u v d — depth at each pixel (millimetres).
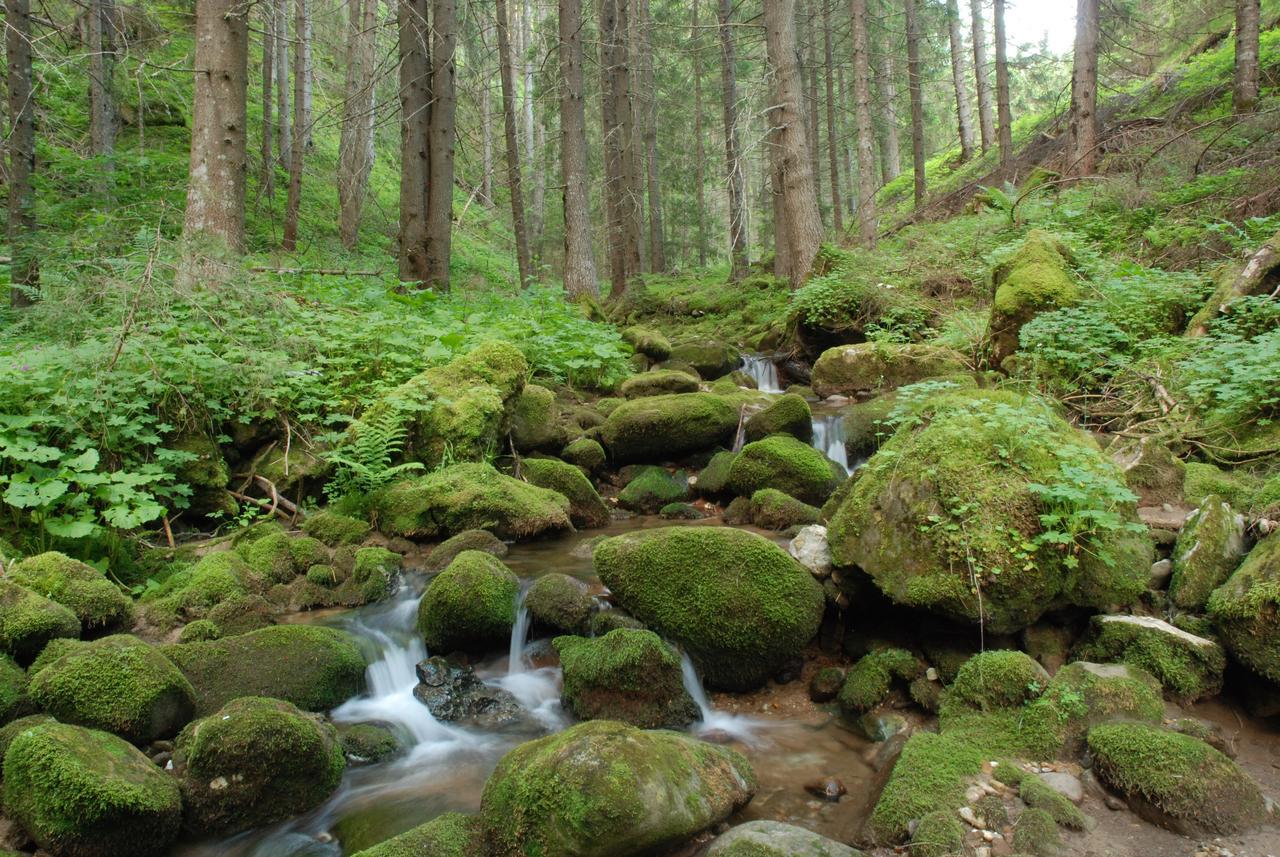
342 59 25453
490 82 26203
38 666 3438
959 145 32719
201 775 3029
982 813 2754
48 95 14500
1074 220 11211
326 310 8258
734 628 4043
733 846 2588
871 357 9305
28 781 2738
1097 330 6926
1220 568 3789
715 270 24688
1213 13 19266
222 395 6113
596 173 27031
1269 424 5305
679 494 7223
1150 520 4559
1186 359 6199
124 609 4172
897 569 3879
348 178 16781
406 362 7406
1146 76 20328
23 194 8711
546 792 2715
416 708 4047
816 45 25094
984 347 8250
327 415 6652
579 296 14844
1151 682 3336
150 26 17438
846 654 4203
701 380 10773
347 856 2947
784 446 6828
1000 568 3588
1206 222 9148
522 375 7363
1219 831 2590
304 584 4977
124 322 5676
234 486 6078
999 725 3258
